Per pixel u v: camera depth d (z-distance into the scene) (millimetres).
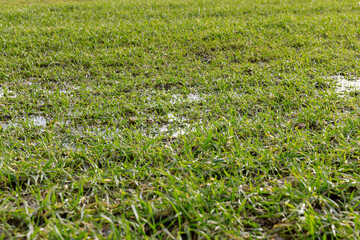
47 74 4930
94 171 2500
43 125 3424
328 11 10609
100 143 2926
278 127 3254
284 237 1943
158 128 3326
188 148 2783
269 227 2033
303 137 2908
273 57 5691
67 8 11641
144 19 9414
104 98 4094
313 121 3326
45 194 2316
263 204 2170
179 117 3588
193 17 9844
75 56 5695
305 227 1929
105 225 2043
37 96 4121
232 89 4215
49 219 1956
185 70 5090
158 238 1948
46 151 2799
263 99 3895
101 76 4855
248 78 4578
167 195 2172
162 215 2088
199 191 2227
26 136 3150
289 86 4383
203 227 1931
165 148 2861
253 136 3061
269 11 10539
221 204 2084
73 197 2217
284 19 8656
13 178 2457
